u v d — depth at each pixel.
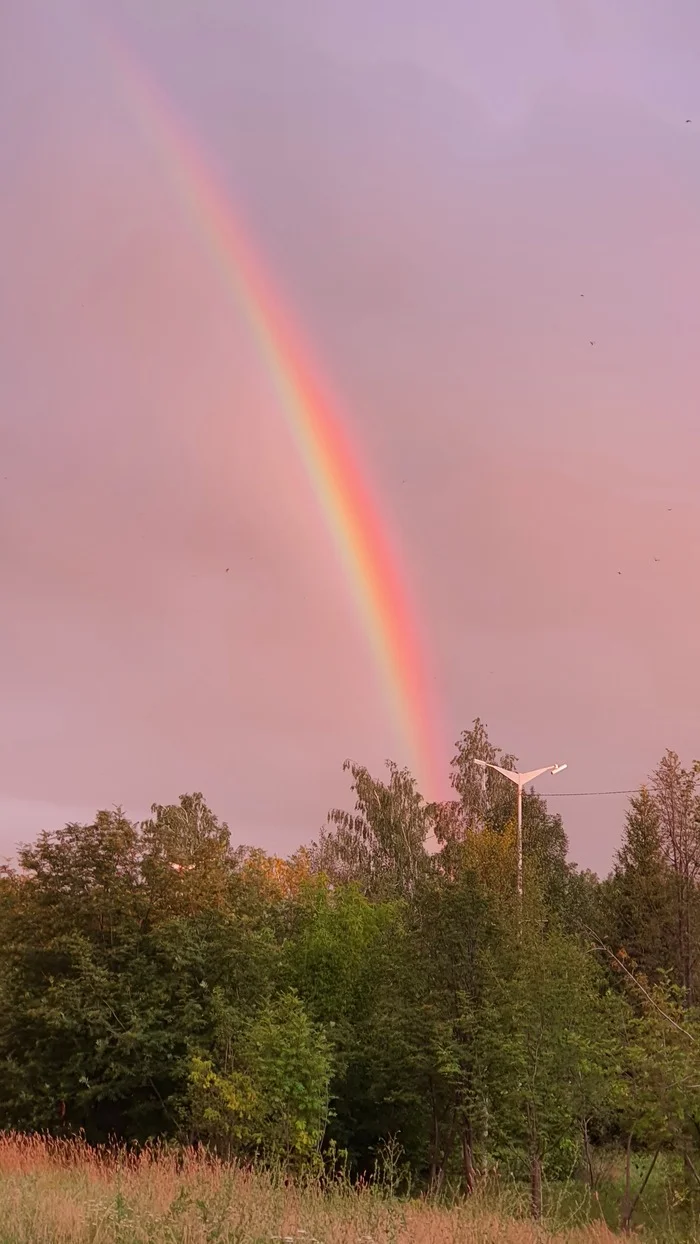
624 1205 14.14
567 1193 15.59
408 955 19.91
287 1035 18.92
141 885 24.02
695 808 19.31
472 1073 17.69
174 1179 12.55
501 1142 17.41
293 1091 18.28
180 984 21.92
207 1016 21.61
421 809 55.50
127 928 23.23
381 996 21.20
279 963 23.91
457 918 19.36
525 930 19.67
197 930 22.61
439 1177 18.81
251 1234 8.28
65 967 23.28
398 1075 20.19
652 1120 12.87
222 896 24.36
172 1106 20.67
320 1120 18.75
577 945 18.61
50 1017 21.45
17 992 23.11
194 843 35.62
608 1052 15.58
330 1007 23.75
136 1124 21.20
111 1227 8.21
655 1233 12.59
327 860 56.41
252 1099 18.02
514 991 17.34
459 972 19.11
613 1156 17.72
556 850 52.16
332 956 24.52
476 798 54.72
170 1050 21.17
